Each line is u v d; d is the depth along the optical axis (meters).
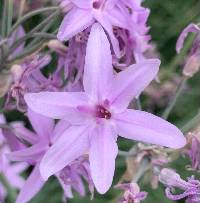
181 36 0.13
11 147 0.13
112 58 0.12
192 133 0.12
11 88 0.12
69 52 0.12
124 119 0.12
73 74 0.12
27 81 0.12
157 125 0.11
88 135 0.11
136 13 0.13
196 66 0.13
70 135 0.11
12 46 0.13
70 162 0.12
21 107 0.12
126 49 0.12
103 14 0.12
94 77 0.11
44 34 0.12
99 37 0.11
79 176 0.13
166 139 0.11
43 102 0.11
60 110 0.11
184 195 0.12
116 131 0.12
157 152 0.13
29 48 0.13
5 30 0.13
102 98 0.12
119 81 0.12
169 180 0.12
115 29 0.12
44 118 0.13
